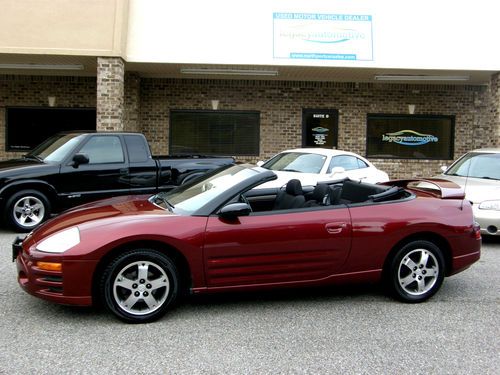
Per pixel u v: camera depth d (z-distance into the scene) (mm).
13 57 12148
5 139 14547
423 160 15219
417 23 12938
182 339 4012
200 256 4379
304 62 12695
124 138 8766
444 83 15062
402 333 4223
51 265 4141
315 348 3889
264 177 4738
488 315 4688
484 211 7625
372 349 3891
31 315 4473
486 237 8617
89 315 4492
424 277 4973
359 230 4738
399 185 5820
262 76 14422
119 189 8562
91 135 8562
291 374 3455
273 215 4613
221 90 14797
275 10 12734
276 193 5711
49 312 4551
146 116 14672
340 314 4648
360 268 4805
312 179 8797
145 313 4309
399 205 4961
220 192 4672
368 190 5453
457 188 5324
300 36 12734
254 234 4488
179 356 3707
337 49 12758
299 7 12789
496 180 8406
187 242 4328
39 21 11734
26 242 4488
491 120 13453
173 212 4633
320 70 13344
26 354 3703
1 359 3619
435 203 5090
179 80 14703
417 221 4875
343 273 4773
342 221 4715
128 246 4262
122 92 12094
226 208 4418
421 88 15133
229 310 4703
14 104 14508
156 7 12492
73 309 4633
